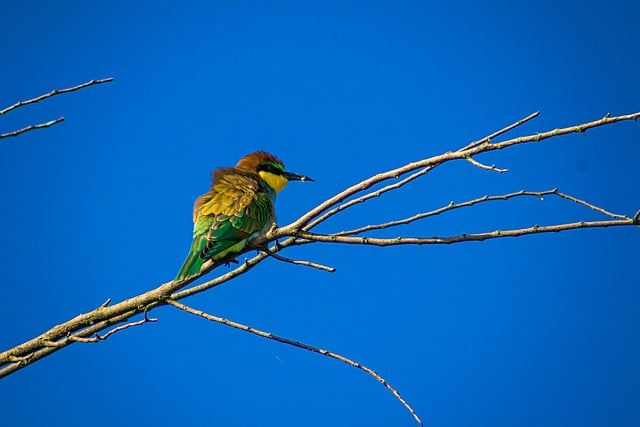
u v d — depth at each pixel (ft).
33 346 30.17
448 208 29.09
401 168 29.17
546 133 26.58
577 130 26.27
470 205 28.86
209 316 30.07
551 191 28.19
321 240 30.45
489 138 27.91
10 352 30.09
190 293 31.89
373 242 29.89
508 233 28.81
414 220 29.48
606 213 27.63
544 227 28.22
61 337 31.37
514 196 28.63
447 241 29.14
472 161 27.37
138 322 27.68
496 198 28.68
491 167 26.84
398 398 27.99
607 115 25.86
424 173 28.71
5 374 29.50
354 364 28.76
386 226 29.68
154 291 31.19
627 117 25.58
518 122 27.84
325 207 30.53
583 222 27.96
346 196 30.22
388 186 29.32
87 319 31.53
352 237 30.12
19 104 25.95
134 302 31.32
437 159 28.17
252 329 29.40
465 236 29.01
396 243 29.66
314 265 29.99
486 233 28.94
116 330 27.84
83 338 28.35
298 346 29.04
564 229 28.07
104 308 31.68
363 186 29.94
